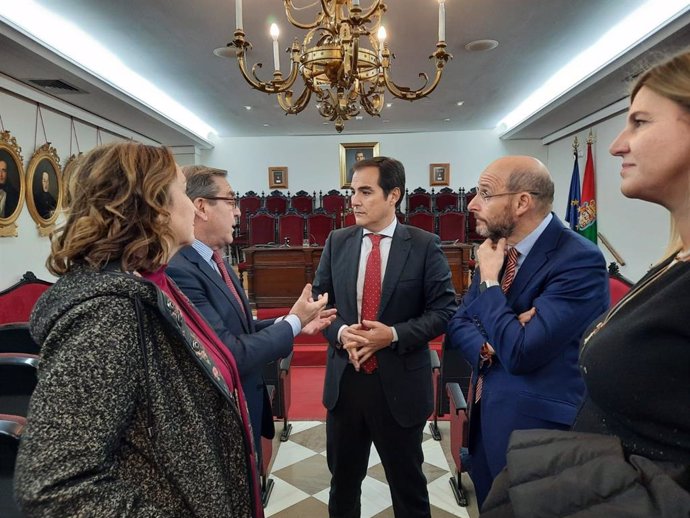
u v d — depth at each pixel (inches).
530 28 169.2
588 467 22.3
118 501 22.8
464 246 225.0
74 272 26.8
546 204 46.5
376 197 60.3
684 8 139.4
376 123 340.8
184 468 26.7
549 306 42.2
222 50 185.2
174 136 330.3
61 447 21.6
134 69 209.9
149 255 29.0
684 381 21.7
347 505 65.0
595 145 278.4
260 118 315.6
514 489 23.6
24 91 193.3
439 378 98.0
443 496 82.7
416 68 213.9
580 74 224.8
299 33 169.0
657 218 218.2
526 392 44.2
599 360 24.7
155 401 26.2
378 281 61.4
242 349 46.9
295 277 231.5
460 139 380.8
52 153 212.5
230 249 353.1
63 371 22.7
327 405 63.2
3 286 185.2
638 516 19.3
